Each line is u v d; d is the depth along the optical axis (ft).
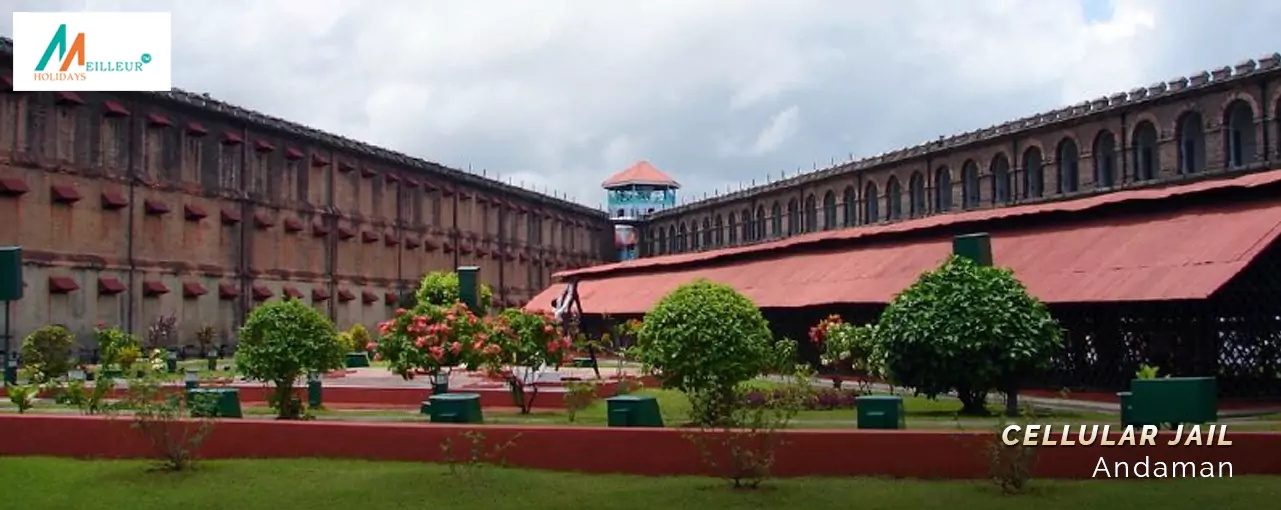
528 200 287.48
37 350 100.37
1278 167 128.36
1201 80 139.03
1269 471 46.91
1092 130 156.97
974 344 70.95
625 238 323.16
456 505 43.06
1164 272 84.43
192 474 49.03
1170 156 143.95
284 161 194.80
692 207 292.61
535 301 223.51
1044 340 72.28
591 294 203.00
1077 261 96.73
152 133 164.25
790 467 48.14
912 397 88.58
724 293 72.54
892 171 205.36
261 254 187.73
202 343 163.63
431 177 243.60
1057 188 163.63
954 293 73.20
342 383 100.32
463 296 134.92
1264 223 83.35
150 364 109.50
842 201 223.10
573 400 75.05
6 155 138.62
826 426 65.46
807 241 150.71
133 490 46.44
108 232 155.02
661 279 187.11
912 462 47.47
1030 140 169.27
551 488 45.96
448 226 250.37
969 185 185.47
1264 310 82.48
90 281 151.23
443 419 57.57
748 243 265.34
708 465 48.34
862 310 120.26
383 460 52.13
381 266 224.33
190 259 171.01
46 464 52.26
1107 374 87.20
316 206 203.31
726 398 67.46
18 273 95.30
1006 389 73.67
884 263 126.72
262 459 52.75
